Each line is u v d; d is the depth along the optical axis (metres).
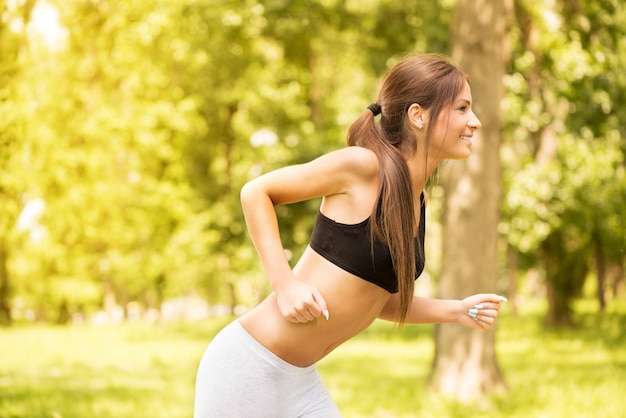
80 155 17.50
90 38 15.44
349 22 18.08
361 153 2.74
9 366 13.14
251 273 24.06
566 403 8.86
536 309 30.50
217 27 18.53
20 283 25.61
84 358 15.38
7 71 9.73
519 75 15.34
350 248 2.73
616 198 16.48
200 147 25.11
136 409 8.40
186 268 25.42
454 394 9.78
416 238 2.90
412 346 17.97
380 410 8.88
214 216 24.48
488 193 9.84
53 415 7.27
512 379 11.12
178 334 22.53
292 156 21.72
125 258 24.44
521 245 16.61
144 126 20.88
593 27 15.59
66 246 23.86
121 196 22.30
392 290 2.82
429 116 2.77
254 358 2.82
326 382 11.44
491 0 9.76
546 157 16.48
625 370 11.90
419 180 2.84
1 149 10.48
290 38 19.89
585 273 20.72
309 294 2.64
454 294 9.80
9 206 11.91
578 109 15.90
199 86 23.41
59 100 14.77
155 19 17.95
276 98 23.55
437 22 16.28
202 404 2.88
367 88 20.33
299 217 21.27
